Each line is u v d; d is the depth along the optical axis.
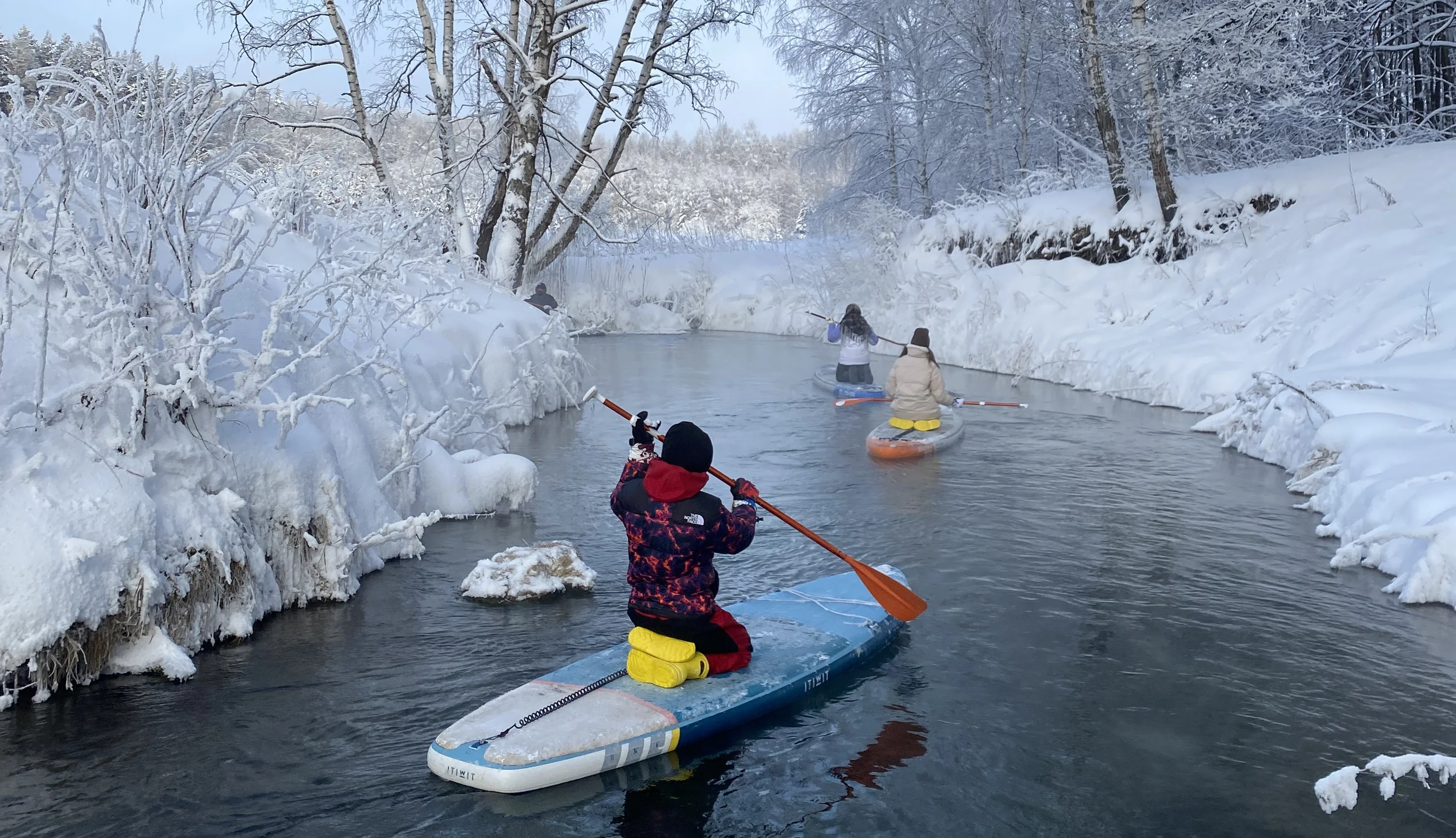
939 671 4.85
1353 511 7.05
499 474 7.79
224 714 4.31
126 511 4.64
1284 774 3.91
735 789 3.79
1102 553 6.77
